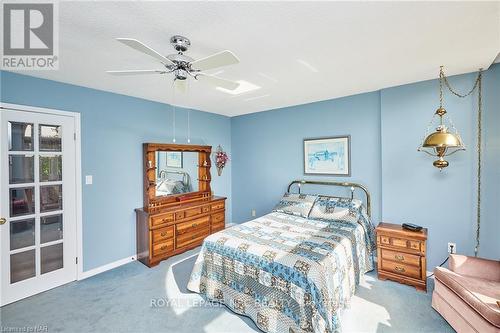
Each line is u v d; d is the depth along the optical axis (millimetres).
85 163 2975
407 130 2936
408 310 2219
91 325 2072
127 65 2303
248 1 1366
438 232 2771
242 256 2205
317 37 1796
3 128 2387
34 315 2213
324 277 1846
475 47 1982
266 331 1962
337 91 3242
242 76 2619
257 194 4691
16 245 2473
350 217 2965
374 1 1379
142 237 3350
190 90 3152
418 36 1793
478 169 2553
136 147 3520
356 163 3451
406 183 2953
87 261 2980
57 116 2748
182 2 1374
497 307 1572
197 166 4328
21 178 2500
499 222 2459
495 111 2473
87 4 1389
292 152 4148
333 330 1803
